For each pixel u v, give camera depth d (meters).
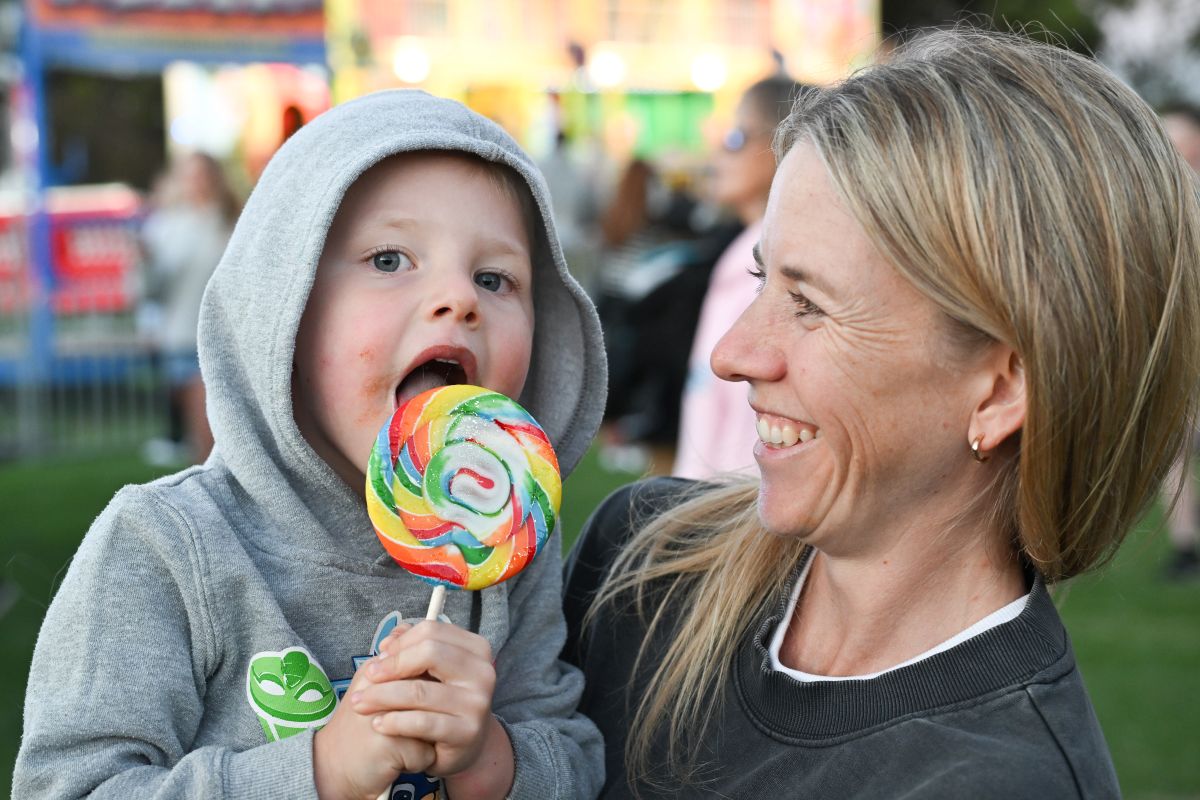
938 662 1.47
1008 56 1.49
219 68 10.63
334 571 1.71
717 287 3.88
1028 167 1.39
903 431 1.48
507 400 1.70
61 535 6.97
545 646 1.83
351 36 11.63
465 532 1.62
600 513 2.05
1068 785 1.33
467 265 1.72
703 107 12.72
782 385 1.54
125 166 14.41
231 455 1.70
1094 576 1.73
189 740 1.61
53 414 9.45
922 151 1.41
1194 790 4.13
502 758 1.60
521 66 12.49
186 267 8.86
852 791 1.44
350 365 1.68
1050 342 1.39
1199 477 6.55
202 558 1.62
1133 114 1.46
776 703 1.56
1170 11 24.92
